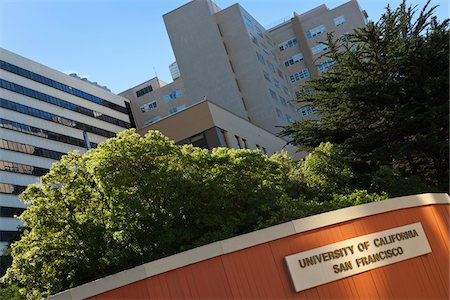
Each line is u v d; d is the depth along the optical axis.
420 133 26.98
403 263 13.68
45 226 19.81
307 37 87.12
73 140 80.44
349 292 12.68
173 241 18.78
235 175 20.92
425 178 28.11
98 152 20.19
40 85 78.06
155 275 12.13
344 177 26.14
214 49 73.69
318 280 12.49
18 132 70.81
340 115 28.92
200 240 18.48
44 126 75.81
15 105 71.94
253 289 12.20
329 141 30.25
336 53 30.38
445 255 14.54
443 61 27.22
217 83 72.50
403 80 27.58
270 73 77.81
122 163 19.61
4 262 46.59
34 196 20.53
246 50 73.88
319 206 20.31
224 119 40.19
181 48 75.31
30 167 70.50
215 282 12.16
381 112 27.86
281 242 12.69
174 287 12.08
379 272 13.25
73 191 20.20
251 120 71.69
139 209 18.72
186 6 76.06
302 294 12.31
